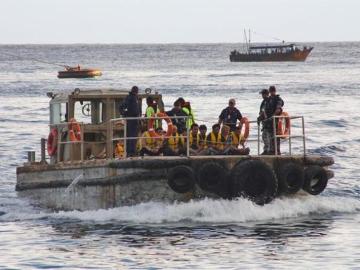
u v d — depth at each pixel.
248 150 60.09
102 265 46.44
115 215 57.56
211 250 49.41
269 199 57.97
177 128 60.59
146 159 56.50
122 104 60.34
